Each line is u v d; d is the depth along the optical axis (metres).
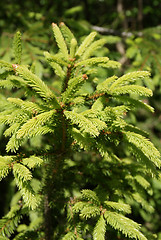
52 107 0.82
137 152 0.84
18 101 0.81
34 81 0.80
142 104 0.84
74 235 0.86
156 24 2.71
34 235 0.93
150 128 1.77
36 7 1.87
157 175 0.84
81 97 0.84
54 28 0.85
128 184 0.97
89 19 2.42
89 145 0.82
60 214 0.95
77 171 0.96
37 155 0.86
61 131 0.86
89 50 0.88
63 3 2.21
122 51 1.96
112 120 0.83
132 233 0.80
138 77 0.83
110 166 0.97
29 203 0.79
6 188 1.53
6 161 0.81
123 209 0.84
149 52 1.37
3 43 1.30
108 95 0.85
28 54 1.24
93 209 0.83
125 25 2.68
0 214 1.57
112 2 2.79
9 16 1.49
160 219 1.45
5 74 0.84
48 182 0.91
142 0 2.78
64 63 0.82
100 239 0.80
